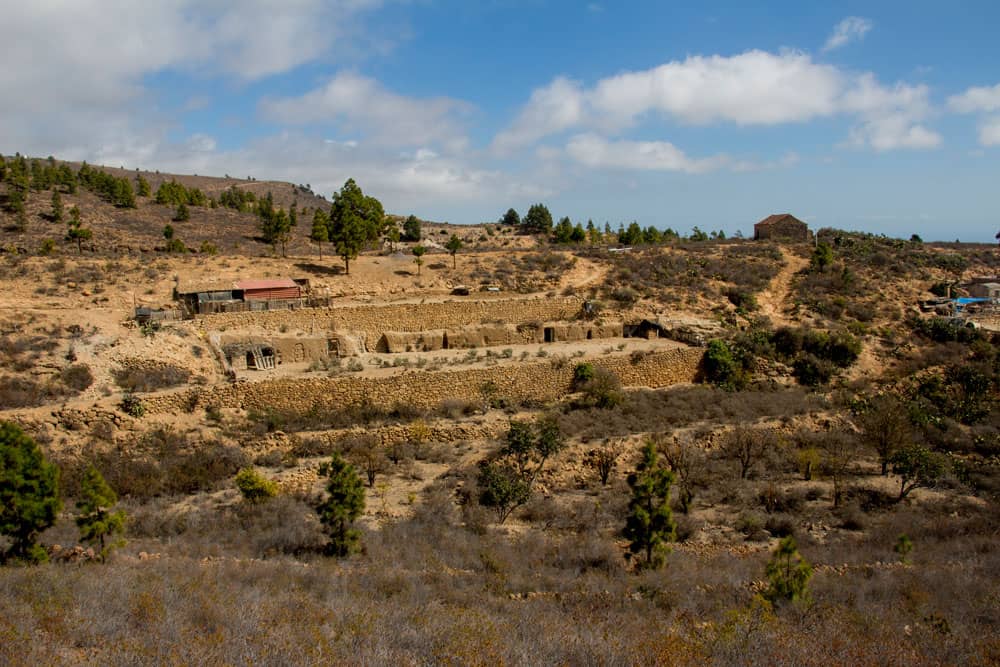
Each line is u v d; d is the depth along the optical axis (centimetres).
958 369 5047
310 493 3234
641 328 5762
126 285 5428
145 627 1471
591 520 3000
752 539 2845
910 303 6303
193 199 11712
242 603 1694
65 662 1255
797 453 3906
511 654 1439
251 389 3934
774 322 5931
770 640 1586
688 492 3228
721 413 4372
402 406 4134
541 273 6888
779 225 9319
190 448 3469
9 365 3788
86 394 3706
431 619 1669
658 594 2050
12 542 2225
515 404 4400
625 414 4316
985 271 7456
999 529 2930
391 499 3170
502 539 2730
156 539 2567
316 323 5084
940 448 4122
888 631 1712
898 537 2792
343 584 2036
